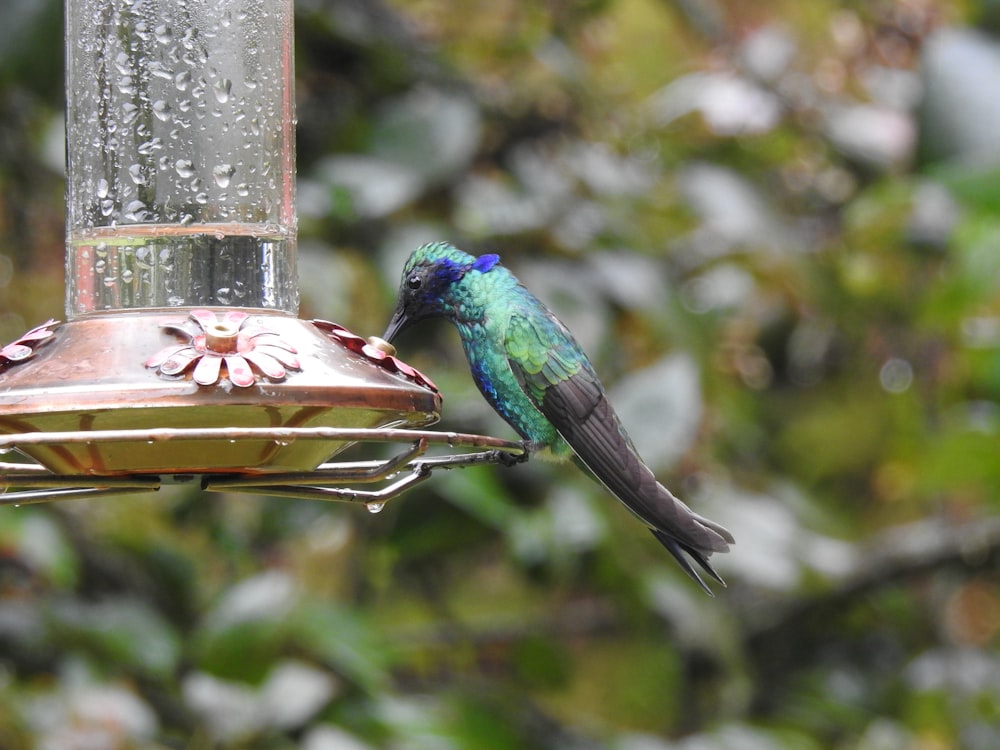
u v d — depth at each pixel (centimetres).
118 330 551
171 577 1065
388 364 578
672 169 1177
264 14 646
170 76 633
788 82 1236
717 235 1133
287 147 654
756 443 1222
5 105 1059
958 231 1045
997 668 1272
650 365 1052
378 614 1128
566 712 1191
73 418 527
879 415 1258
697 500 1052
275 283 636
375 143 1002
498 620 1180
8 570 1033
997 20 1080
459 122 1008
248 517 1085
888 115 1249
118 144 631
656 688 1197
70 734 936
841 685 1230
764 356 1283
